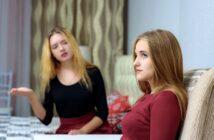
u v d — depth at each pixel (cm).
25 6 445
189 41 223
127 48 445
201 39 201
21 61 449
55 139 177
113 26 444
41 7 441
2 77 452
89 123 212
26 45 446
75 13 446
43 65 224
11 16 447
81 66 218
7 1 447
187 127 117
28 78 447
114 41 443
